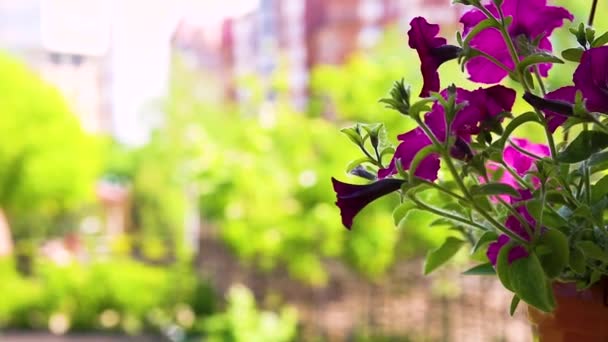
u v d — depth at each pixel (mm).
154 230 6113
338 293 3430
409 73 3170
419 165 507
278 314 3664
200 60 5688
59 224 6570
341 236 3254
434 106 514
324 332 3480
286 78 3822
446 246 622
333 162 3316
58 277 5445
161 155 6141
